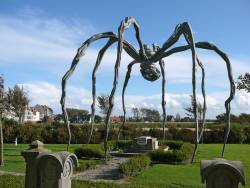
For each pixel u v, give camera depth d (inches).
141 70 764.0
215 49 662.5
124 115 870.4
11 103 1483.8
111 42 675.4
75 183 441.1
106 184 446.9
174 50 683.4
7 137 1336.1
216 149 995.9
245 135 1405.0
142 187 446.6
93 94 674.8
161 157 681.6
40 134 1353.3
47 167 310.0
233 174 250.8
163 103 824.3
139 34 695.1
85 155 749.3
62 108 620.1
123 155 792.9
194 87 591.2
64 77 625.0
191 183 475.8
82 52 649.0
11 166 621.0
